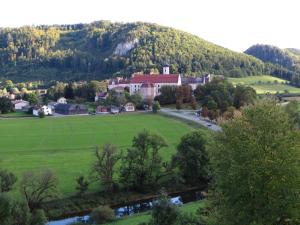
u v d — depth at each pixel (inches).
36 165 4072.3
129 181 3449.8
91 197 3221.0
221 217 1331.2
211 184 1509.6
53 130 6437.0
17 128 6683.1
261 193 1243.2
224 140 1387.8
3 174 2861.7
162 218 1893.5
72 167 3973.9
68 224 2684.5
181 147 3732.8
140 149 3558.1
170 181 3646.7
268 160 1230.9
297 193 1222.9
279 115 1374.3
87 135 5925.2
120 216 2876.5
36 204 2930.6
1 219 2208.4
